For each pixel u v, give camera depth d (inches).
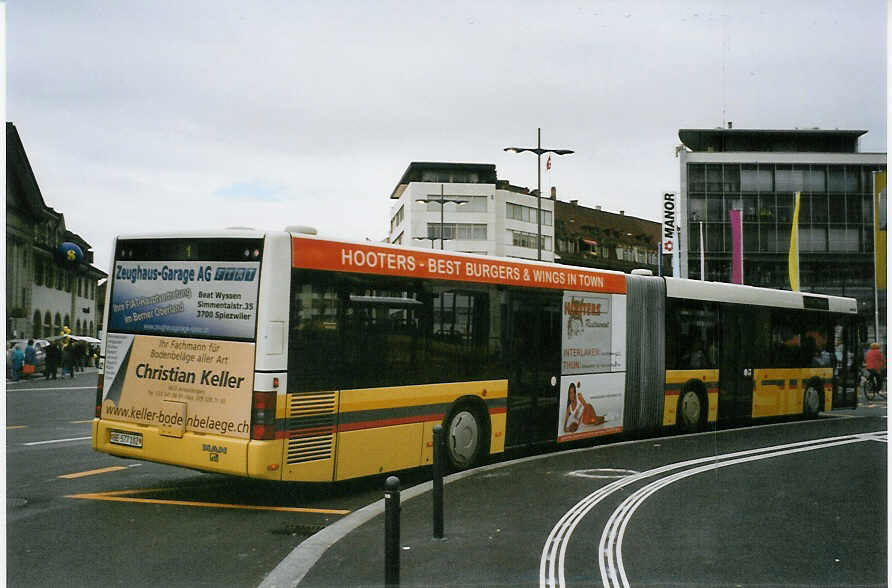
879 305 1897.1
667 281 590.2
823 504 342.0
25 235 2219.5
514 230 3590.1
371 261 369.1
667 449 515.5
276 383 323.9
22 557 261.6
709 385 621.9
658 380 575.8
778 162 2471.7
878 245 1286.9
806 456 484.4
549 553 262.8
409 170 3661.4
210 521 313.7
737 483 390.9
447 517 313.1
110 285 365.7
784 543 277.4
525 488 373.4
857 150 2659.9
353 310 358.0
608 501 345.1
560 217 3964.1
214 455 325.7
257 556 265.0
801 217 2458.2
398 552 223.5
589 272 520.1
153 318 351.3
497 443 441.7
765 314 683.4
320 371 341.1
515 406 454.3
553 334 484.7
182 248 346.9
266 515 325.1
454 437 416.5
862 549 270.4
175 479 400.8
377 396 367.2
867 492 369.7
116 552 268.2
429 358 398.0
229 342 330.3
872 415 805.9
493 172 3671.3
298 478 330.6
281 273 329.7
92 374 1619.1
